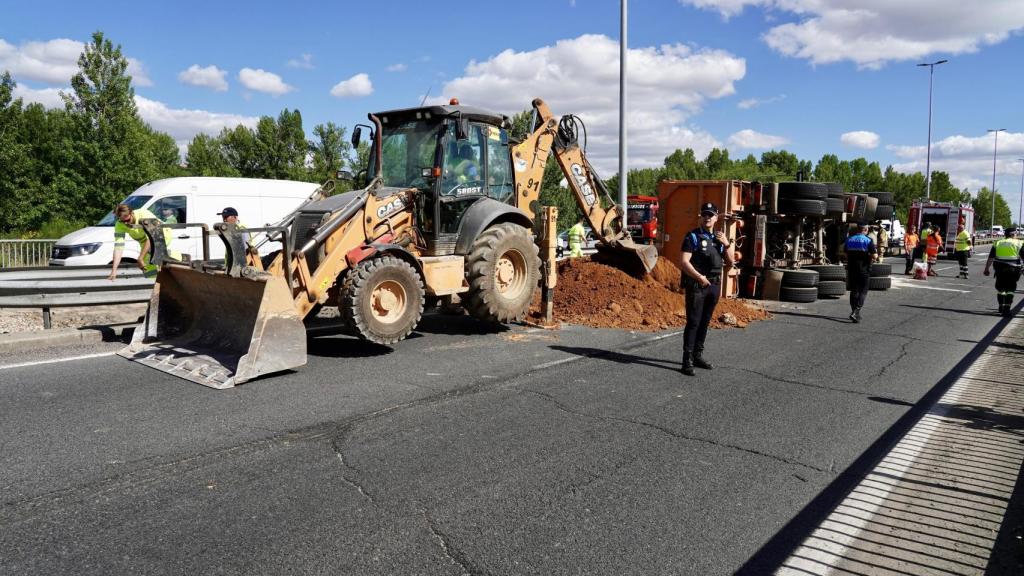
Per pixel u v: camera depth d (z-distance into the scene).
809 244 15.56
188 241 13.72
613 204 11.99
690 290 7.03
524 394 6.08
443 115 8.45
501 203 9.08
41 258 15.18
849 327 10.52
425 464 4.38
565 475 4.27
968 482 4.38
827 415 5.73
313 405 5.56
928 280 20.09
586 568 3.19
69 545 3.26
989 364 7.95
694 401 6.04
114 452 4.43
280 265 6.96
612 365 7.34
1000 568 3.32
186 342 7.38
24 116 35.50
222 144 39.53
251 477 4.10
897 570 3.29
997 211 108.19
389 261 7.35
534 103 10.31
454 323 9.75
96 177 26.06
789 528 3.67
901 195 75.81
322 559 3.19
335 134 35.75
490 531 3.52
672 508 3.86
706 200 13.15
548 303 9.70
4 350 7.36
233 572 3.06
